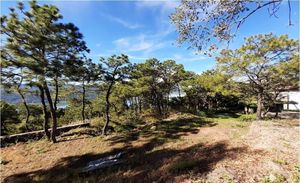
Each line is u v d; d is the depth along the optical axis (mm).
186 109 33938
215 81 20438
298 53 16875
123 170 9781
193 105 35094
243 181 5684
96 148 15531
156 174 7754
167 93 34000
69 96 27984
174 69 30094
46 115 17578
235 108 36375
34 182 10391
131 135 18297
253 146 9367
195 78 31750
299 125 14320
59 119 27656
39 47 13492
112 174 9266
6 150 15812
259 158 7375
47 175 11281
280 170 6047
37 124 24266
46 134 17547
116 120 24688
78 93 26859
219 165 7176
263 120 19094
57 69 13492
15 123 23500
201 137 15367
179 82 32344
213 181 5938
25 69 12883
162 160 10562
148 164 10289
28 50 12906
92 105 31328
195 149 11742
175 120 24344
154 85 30609
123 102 33625
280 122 16344
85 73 16438
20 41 12781
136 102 35469
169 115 29688
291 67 16016
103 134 19297
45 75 13242
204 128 18703
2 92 14938
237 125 18219
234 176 6031
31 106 25750
